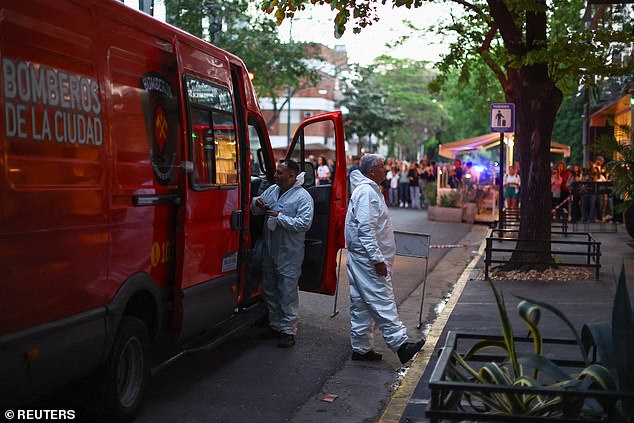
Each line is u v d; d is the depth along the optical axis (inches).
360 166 307.7
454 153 1204.5
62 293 195.5
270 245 342.0
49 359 189.0
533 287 476.7
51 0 194.1
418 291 502.9
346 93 2236.7
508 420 151.4
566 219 792.9
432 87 766.5
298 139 376.5
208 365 309.9
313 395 274.1
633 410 149.9
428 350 322.0
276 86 1177.4
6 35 176.7
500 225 616.4
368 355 320.5
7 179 175.2
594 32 514.0
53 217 191.5
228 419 244.2
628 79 804.6
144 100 241.4
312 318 403.5
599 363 173.2
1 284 173.3
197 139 275.7
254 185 378.3
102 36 217.6
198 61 282.5
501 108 590.2
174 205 262.5
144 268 241.0
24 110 181.6
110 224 218.7
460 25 711.1
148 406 254.4
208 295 283.1
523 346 314.7
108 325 216.4
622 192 517.7
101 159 214.1
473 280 512.1
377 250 301.1
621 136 575.5
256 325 380.8
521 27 578.9
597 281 496.1
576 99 1517.0
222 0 925.8
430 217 1115.3
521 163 535.5
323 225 358.6
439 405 156.3
